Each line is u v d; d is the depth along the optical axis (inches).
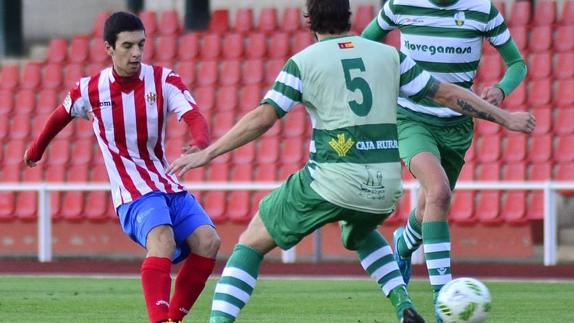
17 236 2187.5
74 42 2512.3
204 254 871.1
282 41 2384.4
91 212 2161.7
